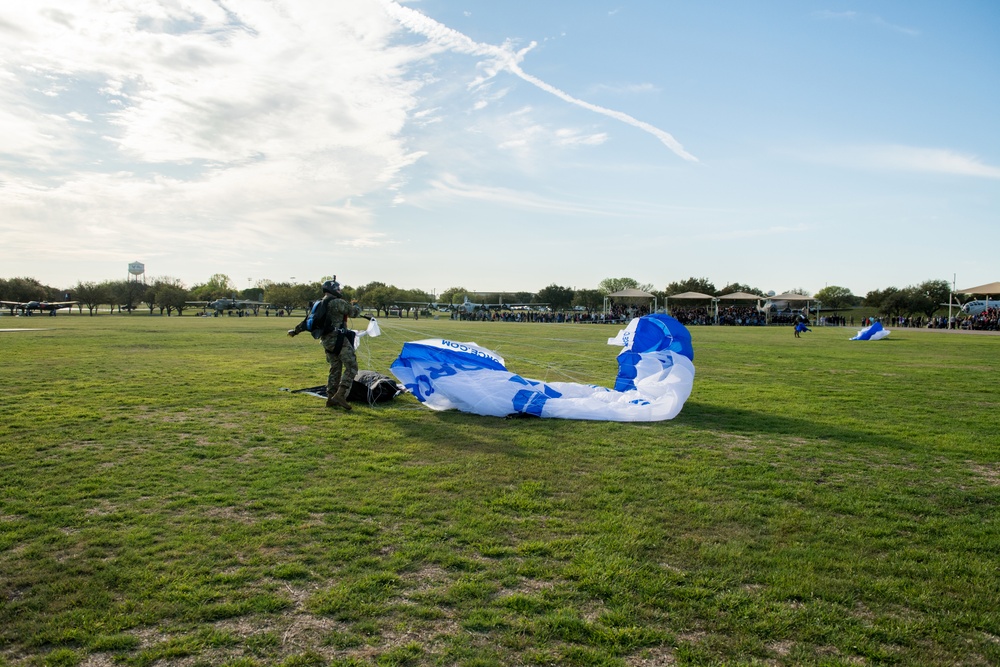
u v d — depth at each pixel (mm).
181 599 3934
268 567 4406
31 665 3258
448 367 10844
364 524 5262
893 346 29406
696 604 3973
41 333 31703
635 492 6188
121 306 108125
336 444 8031
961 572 4547
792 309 81625
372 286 131250
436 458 7383
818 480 6793
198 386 12820
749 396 12766
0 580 4172
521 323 62844
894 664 3389
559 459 7391
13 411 9953
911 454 8039
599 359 20438
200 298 124812
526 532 5121
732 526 5340
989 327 57562
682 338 12164
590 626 3676
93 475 6535
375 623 3682
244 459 7270
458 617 3781
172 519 5328
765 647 3521
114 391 12047
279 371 15492
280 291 110750
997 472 7273
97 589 4051
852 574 4457
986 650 3537
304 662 3287
